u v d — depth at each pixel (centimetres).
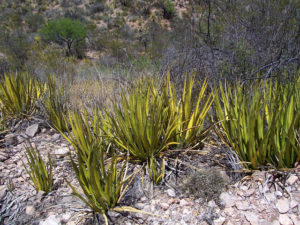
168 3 2300
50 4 3152
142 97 301
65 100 401
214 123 291
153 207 243
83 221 235
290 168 255
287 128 264
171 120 299
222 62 426
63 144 352
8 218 246
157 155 299
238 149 271
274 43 431
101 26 2586
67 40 1912
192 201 244
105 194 234
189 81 316
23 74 501
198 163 288
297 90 284
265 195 238
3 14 2741
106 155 304
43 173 263
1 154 321
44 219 239
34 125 384
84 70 728
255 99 279
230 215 227
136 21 2595
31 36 2162
